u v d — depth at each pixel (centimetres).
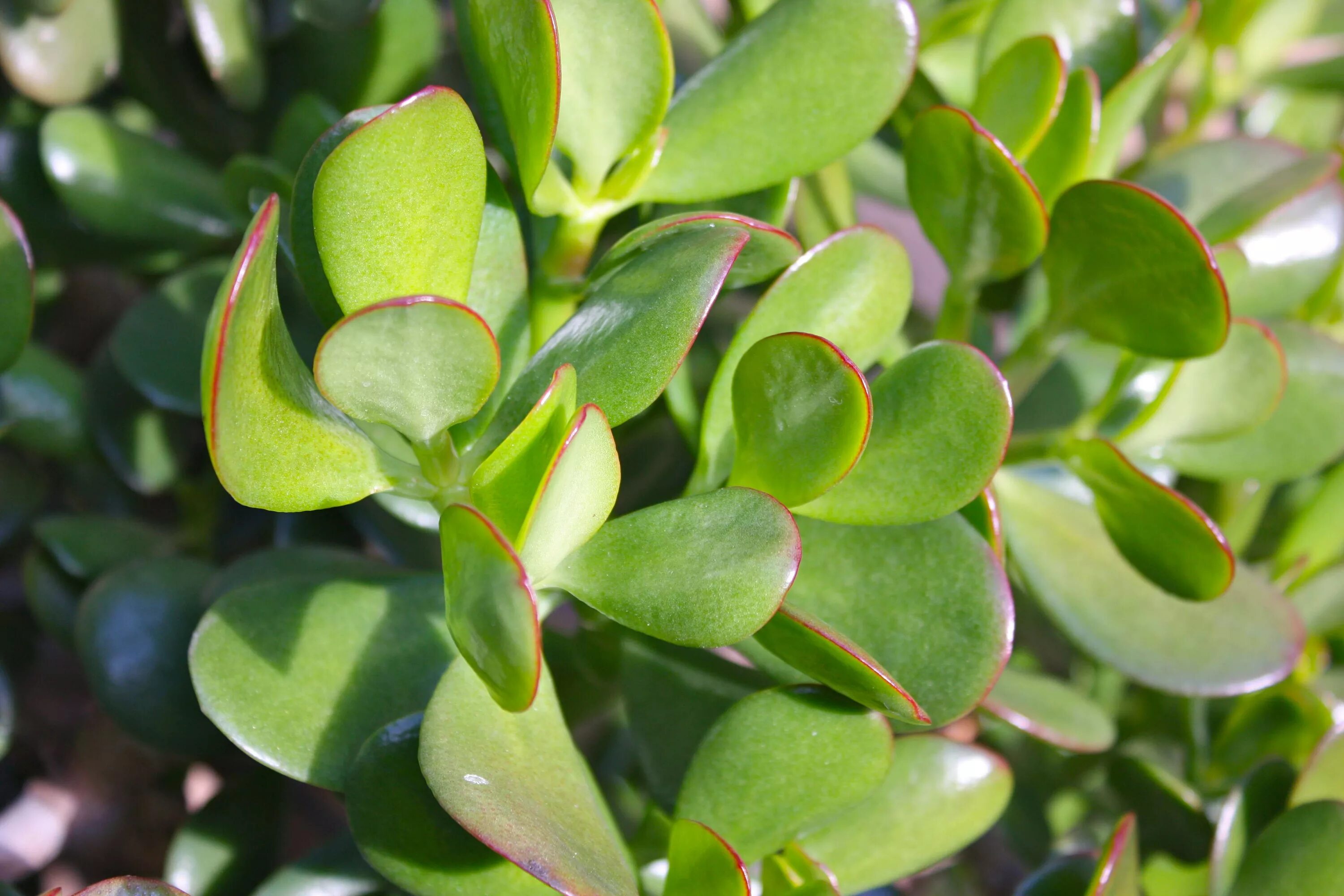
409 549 49
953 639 41
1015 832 52
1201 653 45
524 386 41
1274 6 56
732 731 42
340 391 38
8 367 45
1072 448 45
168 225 52
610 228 47
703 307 39
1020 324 50
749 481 41
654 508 40
